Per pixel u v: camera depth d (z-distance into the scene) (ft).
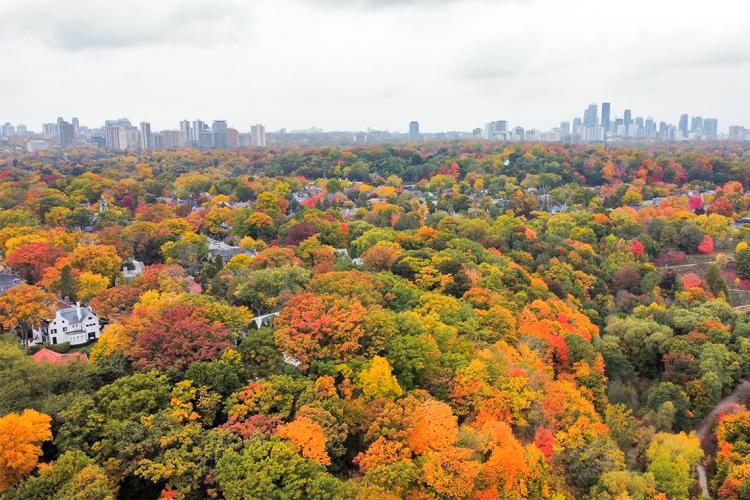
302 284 332.19
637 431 246.88
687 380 295.69
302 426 180.96
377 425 189.88
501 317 283.79
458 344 250.16
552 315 318.24
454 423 193.36
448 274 339.77
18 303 303.27
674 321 355.97
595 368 289.94
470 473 175.52
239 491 158.92
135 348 227.81
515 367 244.63
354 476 186.70
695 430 274.98
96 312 318.45
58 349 299.38
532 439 222.28
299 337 229.86
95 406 194.49
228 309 265.34
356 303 253.24
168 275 357.61
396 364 224.74
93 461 173.06
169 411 191.52
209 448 175.94
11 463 165.37
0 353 217.97
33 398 198.18
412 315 260.62
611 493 197.77
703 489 236.22
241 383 212.43
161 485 181.16
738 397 295.69
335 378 218.59
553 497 191.83
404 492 174.81
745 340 320.70
